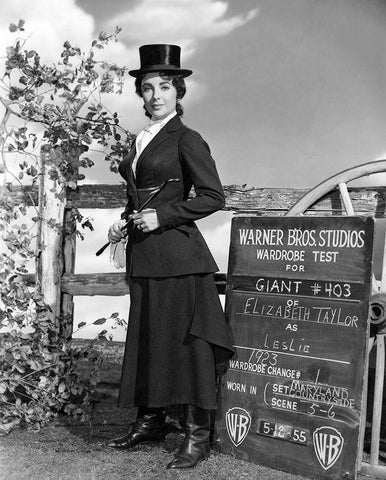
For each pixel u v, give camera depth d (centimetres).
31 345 421
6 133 425
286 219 346
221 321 341
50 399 418
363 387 315
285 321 340
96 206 440
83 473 328
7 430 396
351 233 325
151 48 344
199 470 329
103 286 435
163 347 336
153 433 368
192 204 327
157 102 344
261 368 344
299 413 328
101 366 459
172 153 337
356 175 375
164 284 337
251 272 356
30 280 457
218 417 355
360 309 318
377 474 329
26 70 422
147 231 331
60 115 424
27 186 452
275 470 330
